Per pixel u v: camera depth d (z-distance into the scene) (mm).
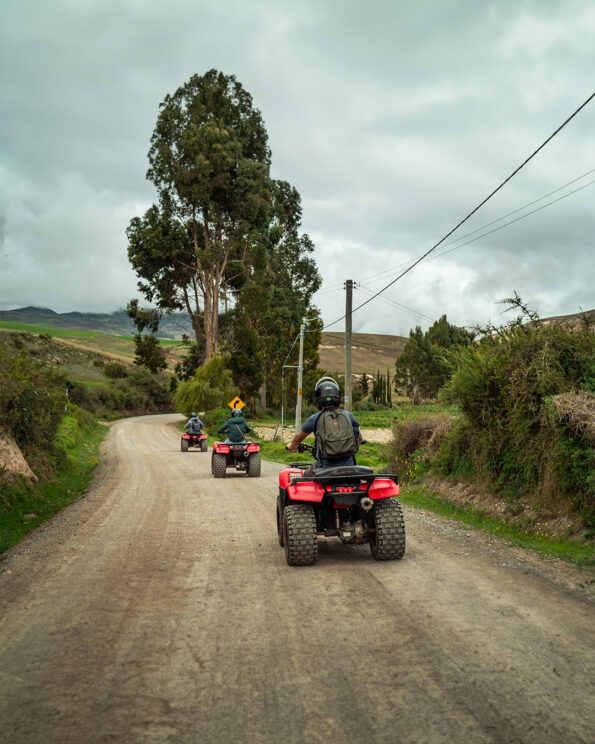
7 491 11281
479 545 6875
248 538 7562
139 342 66250
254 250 62375
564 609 4277
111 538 7852
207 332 63562
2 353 15703
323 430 6055
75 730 2730
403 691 3010
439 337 88812
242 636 3916
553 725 2621
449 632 3836
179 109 63031
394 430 14305
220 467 16359
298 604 4598
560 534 7078
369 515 6363
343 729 2660
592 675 3117
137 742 2607
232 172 62188
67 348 150375
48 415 18797
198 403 57969
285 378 69875
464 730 2609
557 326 8789
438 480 11672
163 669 3414
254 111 66625
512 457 9133
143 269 63500
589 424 6977
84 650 3756
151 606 4676
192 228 64812
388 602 4559
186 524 8781
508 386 8875
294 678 3223
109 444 37281
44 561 6598
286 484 6227
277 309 69500
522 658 3367
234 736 2633
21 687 3225
